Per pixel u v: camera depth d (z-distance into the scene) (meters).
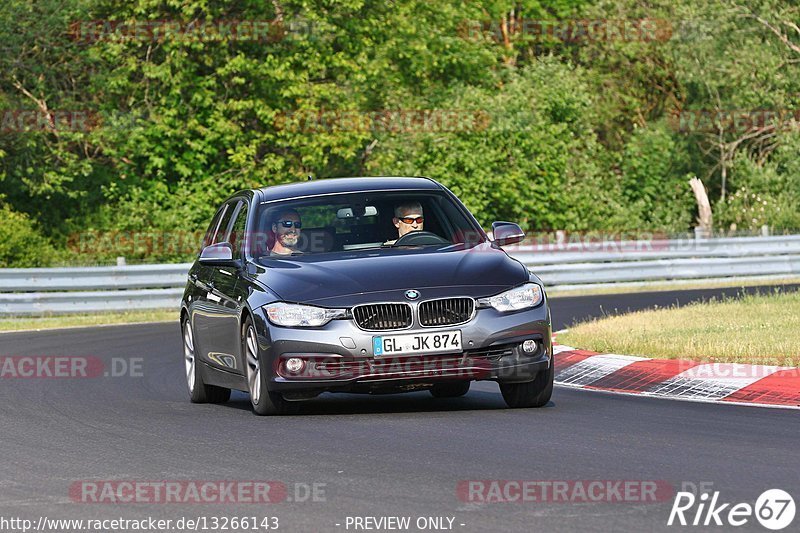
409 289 34.28
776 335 47.09
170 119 123.69
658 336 49.41
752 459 26.80
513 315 34.53
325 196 39.16
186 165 126.50
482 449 28.70
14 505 24.23
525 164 138.75
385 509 22.70
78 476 27.12
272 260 37.25
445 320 34.12
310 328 34.03
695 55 148.38
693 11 149.50
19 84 121.44
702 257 104.62
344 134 123.12
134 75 126.44
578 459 27.20
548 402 37.00
